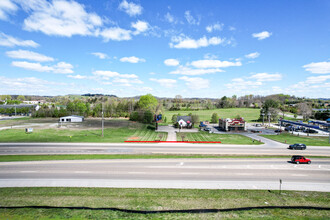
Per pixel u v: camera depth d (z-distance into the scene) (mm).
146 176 24281
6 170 25750
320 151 37719
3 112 119188
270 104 103688
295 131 68062
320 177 24594
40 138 47250
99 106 109438
